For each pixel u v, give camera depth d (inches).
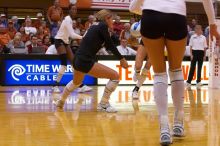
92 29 195.6
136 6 130.6
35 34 430.9
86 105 226.7
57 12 462.3
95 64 196.7
